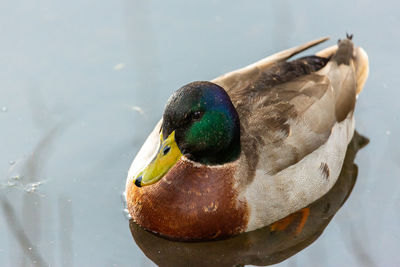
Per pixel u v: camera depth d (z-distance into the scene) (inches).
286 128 455.5
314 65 532.1
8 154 526.6
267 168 446.3
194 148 426.3
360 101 581.9
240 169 439.5
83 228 466.3
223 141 428.5
